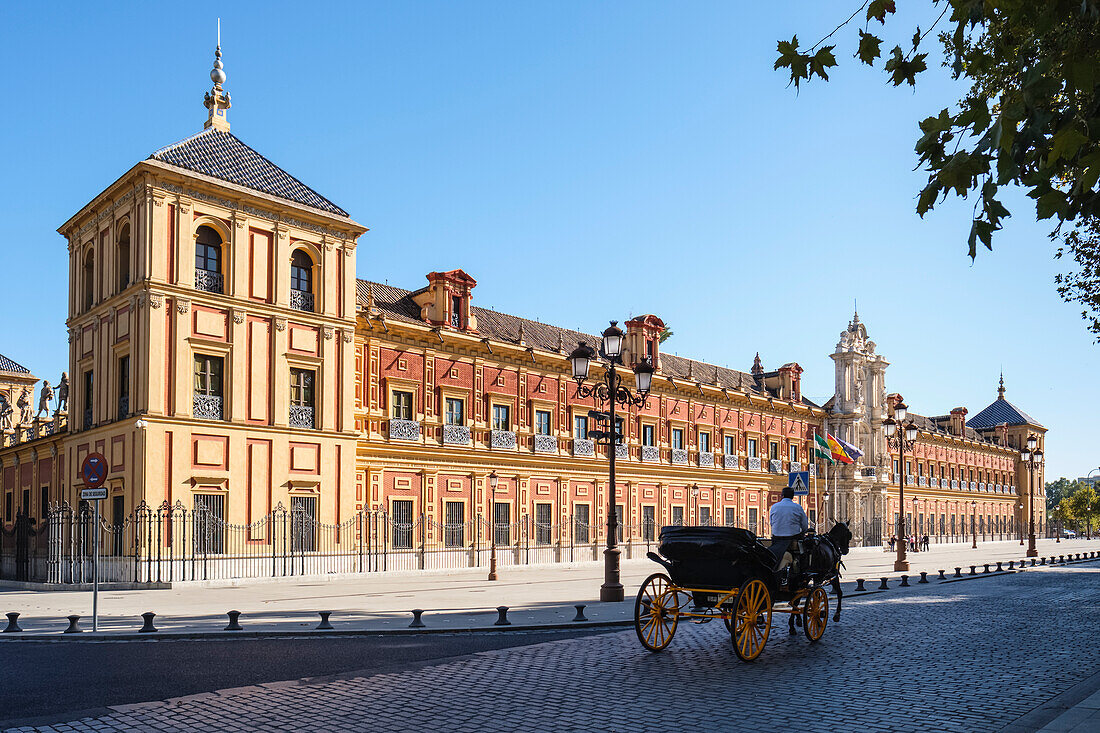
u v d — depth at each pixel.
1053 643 14.27
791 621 14.90
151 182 30.44
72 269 36.53
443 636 15.14
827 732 8.37
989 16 5.30
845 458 59.88
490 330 45.22
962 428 94.81
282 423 33.16
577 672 11.39
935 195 5.14
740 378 60.41
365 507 36.62
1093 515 129.00
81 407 34.75
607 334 23.02
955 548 76.25
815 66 5.96
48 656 12.96
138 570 28.67
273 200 33.31
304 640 14.62
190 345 30.94
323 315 34.81
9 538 41.19
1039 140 4.97
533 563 42.56
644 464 50.91
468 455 41.06
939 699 9.80
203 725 8.68
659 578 13.20
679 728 8.52
